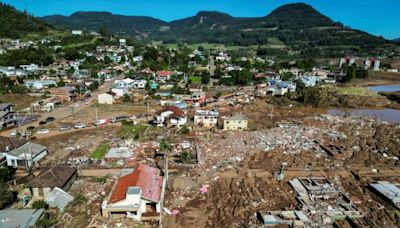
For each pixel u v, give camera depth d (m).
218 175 55.41
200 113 89.38
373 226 40.97
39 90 120.88
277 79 168.25
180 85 145.12
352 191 50.91
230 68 197.88
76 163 58.31
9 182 49.72
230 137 75.81
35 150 58.69
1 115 78.38
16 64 163.38
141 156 62.31
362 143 74.94
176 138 74.12
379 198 48.72
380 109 123.38
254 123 91.62
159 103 110.38
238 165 59.72
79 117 90.50
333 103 125.12
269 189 50.72
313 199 47.31
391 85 182.62
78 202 44.06
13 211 38.00
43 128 79.31
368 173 58.03
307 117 102.12
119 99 114.50
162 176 53.16
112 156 61.75
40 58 172.00
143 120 88.19
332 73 199.00
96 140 71.38
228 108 109.38
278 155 64.94
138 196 41.00
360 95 135.12
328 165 61.06
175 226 40.59
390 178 56.03
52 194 43.97
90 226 38.97
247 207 45.19
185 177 54.19
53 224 38.03
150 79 151.50
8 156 55.34
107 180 51.44
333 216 42.84
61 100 107.81
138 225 39.97
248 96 129.00
